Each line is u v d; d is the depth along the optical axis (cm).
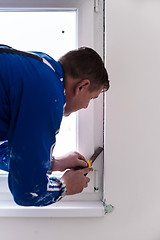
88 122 107
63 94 72
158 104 102
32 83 66
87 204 108
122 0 99
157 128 103
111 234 108
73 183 88
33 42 109
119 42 100
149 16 99
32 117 65
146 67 101
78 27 103
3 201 109
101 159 109
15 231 108
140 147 103
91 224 108
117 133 103
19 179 69
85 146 107
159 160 104
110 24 99
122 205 105
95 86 78
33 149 67
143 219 106
